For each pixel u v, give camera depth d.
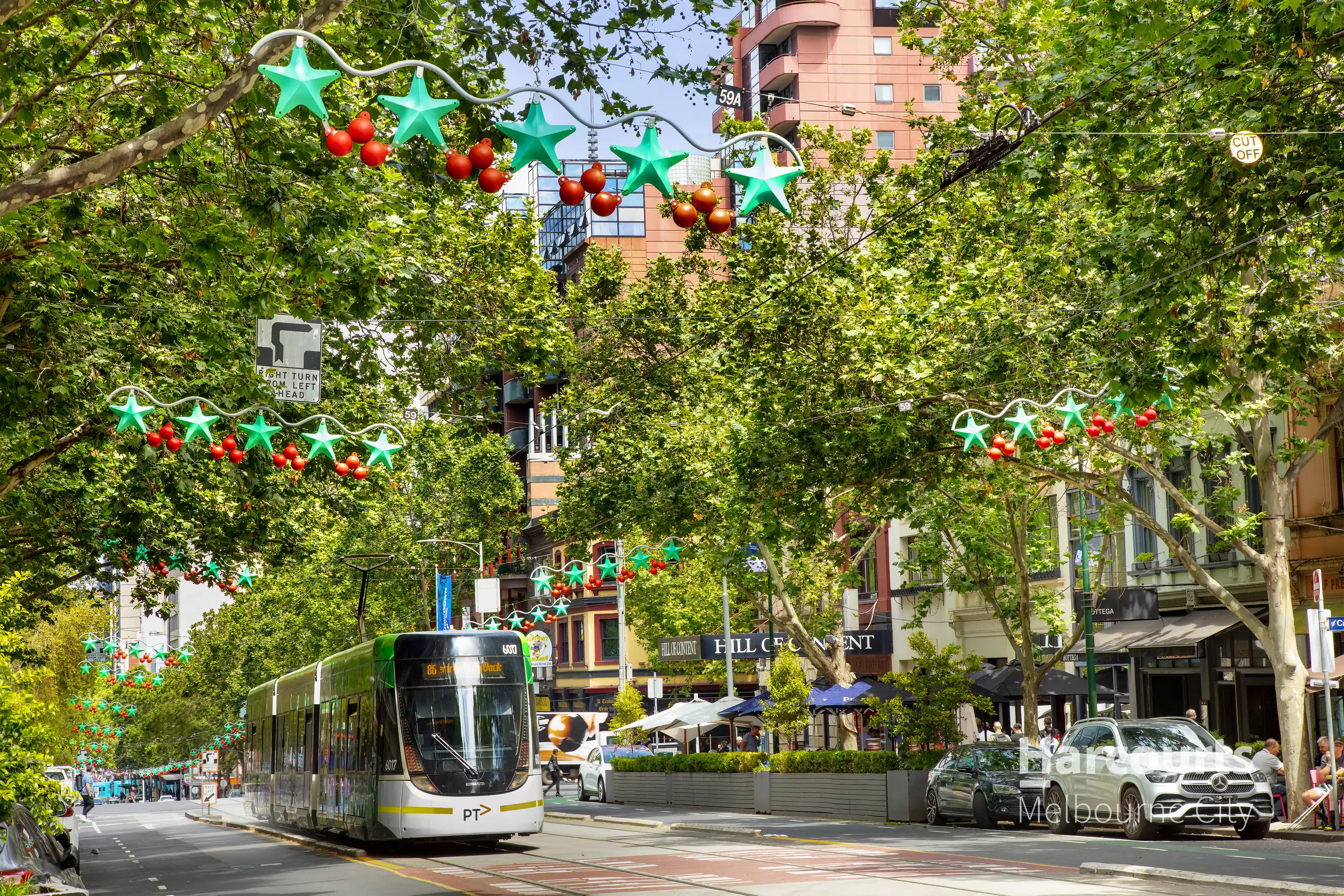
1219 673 35.06
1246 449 33.91
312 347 19.59
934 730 31.56
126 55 15.36
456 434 26.22
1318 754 31.41
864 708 38.31
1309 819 24.89
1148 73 17.42
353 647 28.66
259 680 77.31
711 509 32.62
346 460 25.11
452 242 24.22
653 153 8.70
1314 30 16.05
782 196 9.00
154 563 29.59
